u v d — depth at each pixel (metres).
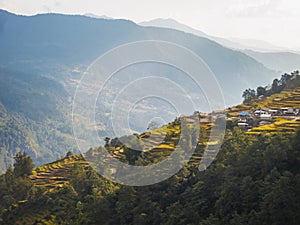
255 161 60.81
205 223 55.12
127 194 67.75
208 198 62.25
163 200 66.50
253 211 52.03
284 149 59.62
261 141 65.31
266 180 55.34
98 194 74.62
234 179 59.25
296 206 49.56
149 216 64.00
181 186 68.06
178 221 59.62
